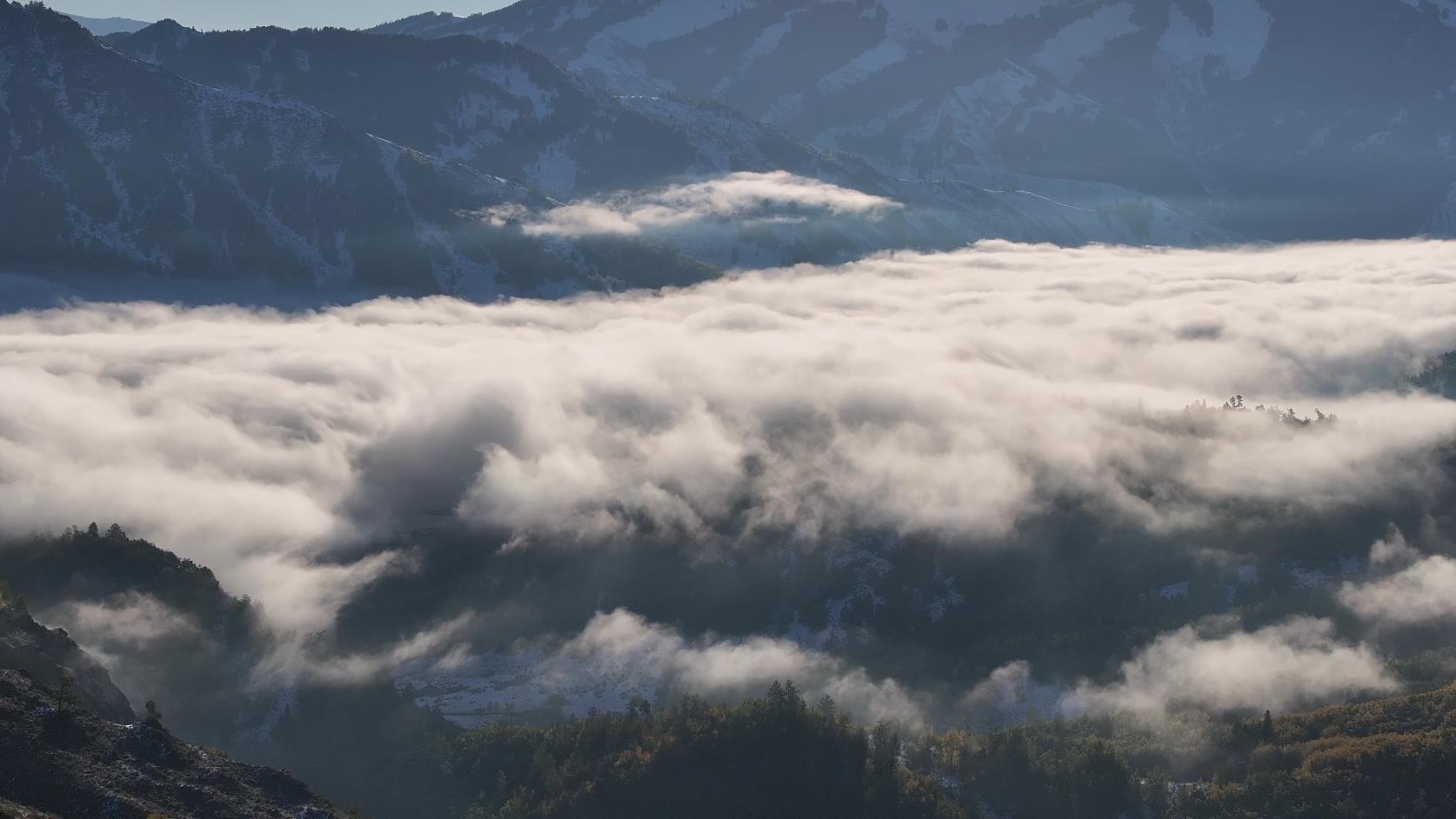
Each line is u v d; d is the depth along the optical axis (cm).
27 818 16225
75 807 17175
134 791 17725
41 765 17525
